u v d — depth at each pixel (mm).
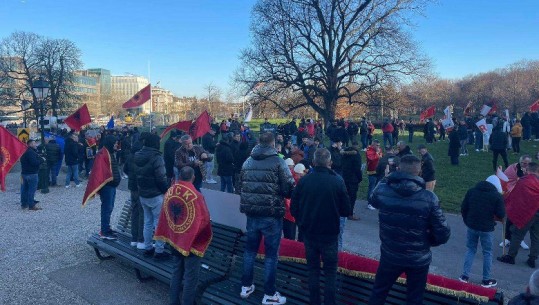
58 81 49281
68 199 12695
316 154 4539
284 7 32625
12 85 50656
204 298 4914
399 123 38219
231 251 5594
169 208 4812
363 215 10500
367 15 31875
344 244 8273
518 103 71688
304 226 4414
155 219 6043
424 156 9867
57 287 6133
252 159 4848
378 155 11383
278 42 33219
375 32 31469
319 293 4438
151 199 5945
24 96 52219
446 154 21984
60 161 15508
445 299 3820
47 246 8125
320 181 4352
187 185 4789
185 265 4762
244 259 4926
